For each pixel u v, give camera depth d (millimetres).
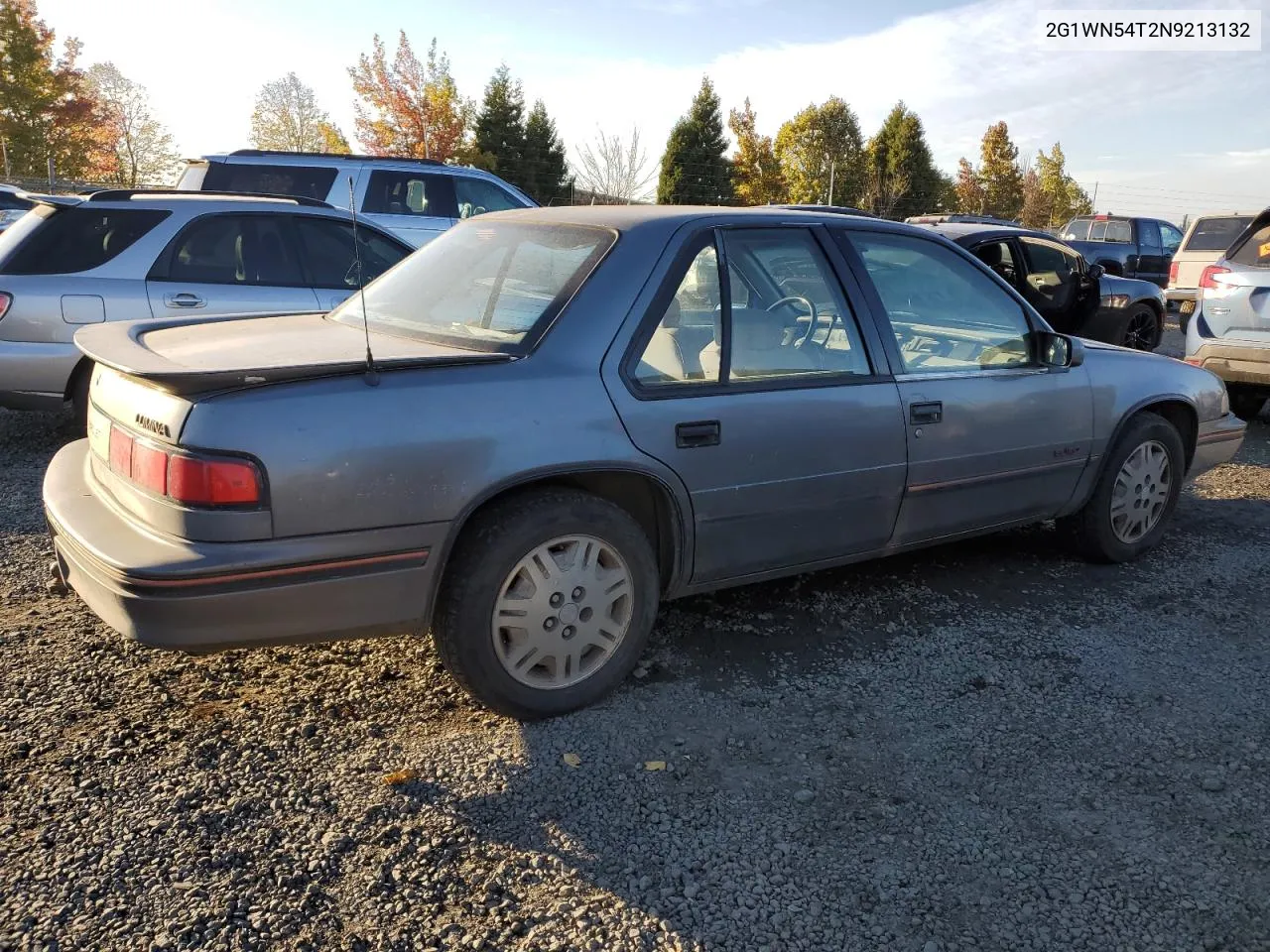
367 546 2752
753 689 3467
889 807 2795
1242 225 14031
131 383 2904
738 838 2635
